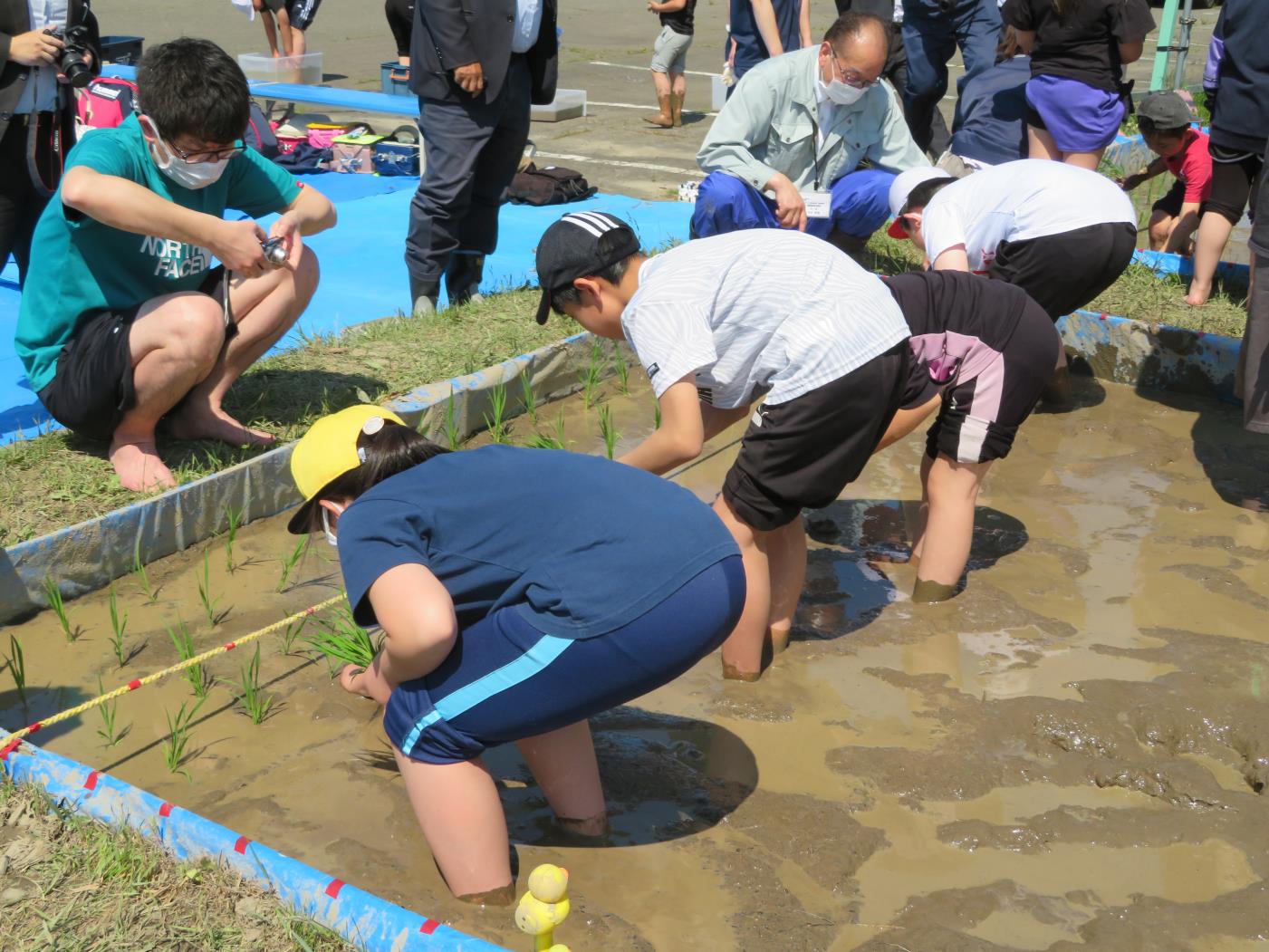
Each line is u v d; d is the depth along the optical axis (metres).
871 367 3.58
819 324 3.54
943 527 4.38
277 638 4.16
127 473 4.70
